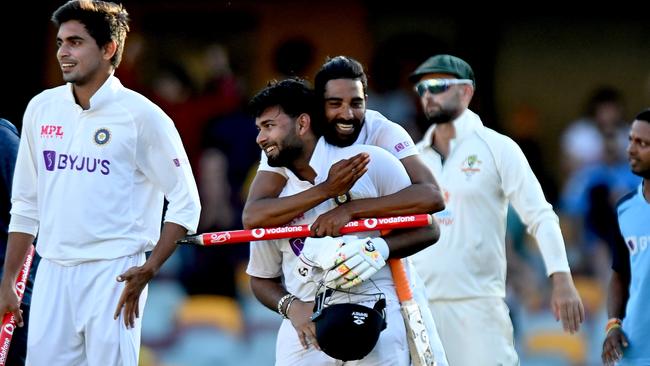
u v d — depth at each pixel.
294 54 43.69
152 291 36.84
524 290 35.72
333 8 44.00
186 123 41.53
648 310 24.27
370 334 19.66
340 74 20.30
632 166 24.47
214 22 43.88
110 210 21.36
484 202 25.88
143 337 35.97
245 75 43.94
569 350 35.62
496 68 44.59
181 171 21.78
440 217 25.97
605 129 43.44
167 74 42.44
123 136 21.42
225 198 39.09
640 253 24.42
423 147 26.62
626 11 45.28
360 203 20.12
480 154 25.94
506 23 44.72
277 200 20.17
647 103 45.41
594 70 45.53
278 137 20.14
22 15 43.25
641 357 24.39
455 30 44.25
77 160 21.36
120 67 42.56
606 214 39.81
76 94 21.59
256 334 36.34
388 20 44.16
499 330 25.92
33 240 22.47
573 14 45.03
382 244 19.88
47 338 21.36
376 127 21.30
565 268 25.03
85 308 21.30
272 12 43.97
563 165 44.47
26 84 43.47
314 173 20.42
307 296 20.66
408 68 43.69
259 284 21.19
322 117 20.41
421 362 20.30
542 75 44.84
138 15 43.44
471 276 25.78
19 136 24.00
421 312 20.88
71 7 21.34
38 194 21.78
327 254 19.66
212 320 36.28
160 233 22.30
